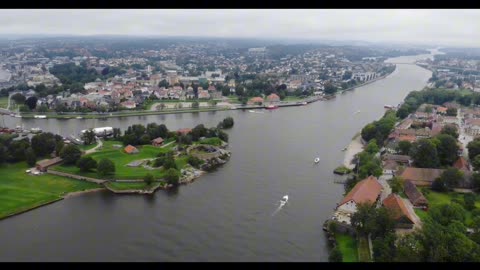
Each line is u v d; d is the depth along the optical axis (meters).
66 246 183.62
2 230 197.88
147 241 188.88
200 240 190.50
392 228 179.88
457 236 162.50
